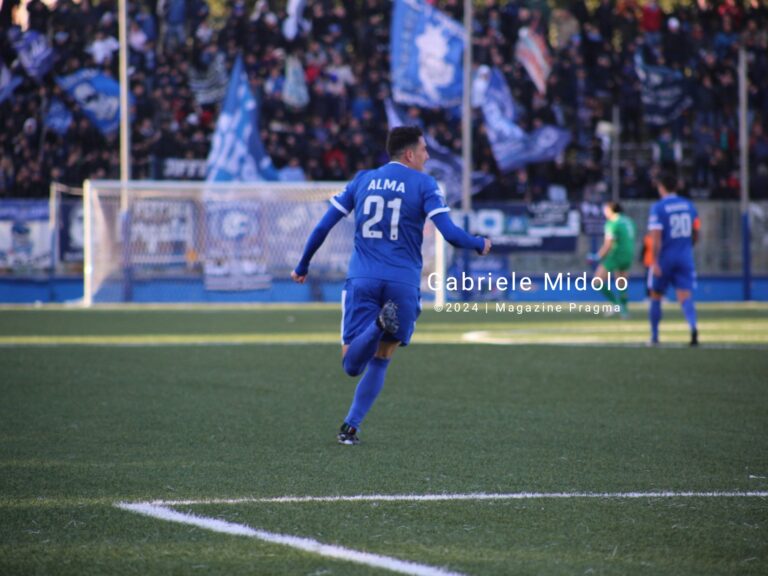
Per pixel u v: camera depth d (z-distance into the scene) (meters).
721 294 87.31
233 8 94.12
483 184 90.81
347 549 14.88
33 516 16.78
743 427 26.44
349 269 23.45
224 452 22.61
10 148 88.75
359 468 20.89
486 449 23.16
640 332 55.94
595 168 93.44
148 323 61.78
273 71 92.75
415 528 16.11
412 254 23.25
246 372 37.59
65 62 90.19
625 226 66.56
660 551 14.92
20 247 79.81
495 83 91.50
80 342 49.00
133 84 90.44
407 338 23.33
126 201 80.25
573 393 32.66
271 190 83.06
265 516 16.80
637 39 96.31
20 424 26.31
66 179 89.00
